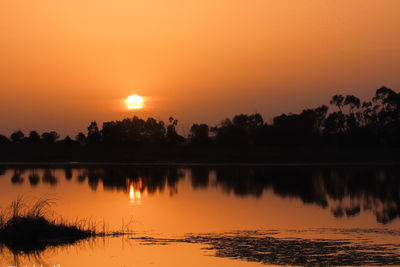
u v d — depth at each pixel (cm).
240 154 11175
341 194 4078
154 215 2842
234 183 5275
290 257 1711
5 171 7738
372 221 2597
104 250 1895
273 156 10781
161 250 1875
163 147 12900
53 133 15150
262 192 4294
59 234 2128
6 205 3170
